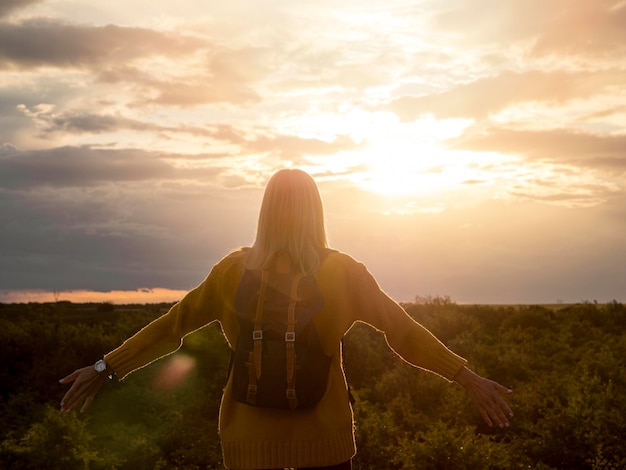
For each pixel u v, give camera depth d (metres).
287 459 2.52
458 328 28.28
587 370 17.33
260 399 2.48
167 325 2.77
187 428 15.60
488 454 11.34
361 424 13.18
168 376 19.59
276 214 2.63
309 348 2.48
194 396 18.70
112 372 2.75
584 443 12.01
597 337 29.75
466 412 14.79
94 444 14.16
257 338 2.49
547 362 21.64
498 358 20.45
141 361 2.77
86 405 2.76
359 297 2.63
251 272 2.59
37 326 26.44
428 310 32.59
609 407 13.10
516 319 35.44
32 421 17.69
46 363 22.59
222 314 2.70
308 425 2.52
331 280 2.59
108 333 27.98
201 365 20.41
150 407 17.52
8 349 23.45
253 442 2.53
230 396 2.63
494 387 2.61
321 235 2.70
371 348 21.81
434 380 17.20
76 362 23.14
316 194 2.70
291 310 2.49
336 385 2.62
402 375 18.14
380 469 11.96
